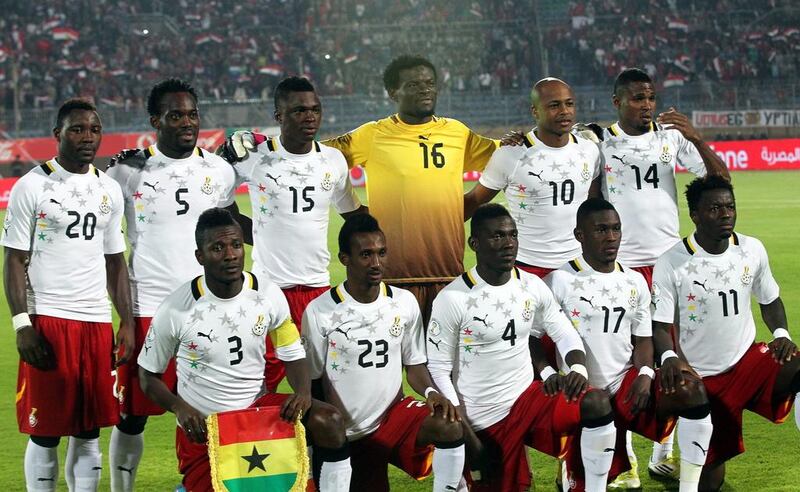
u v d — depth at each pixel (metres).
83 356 4.75
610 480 4.82
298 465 4.27
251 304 4.45
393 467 5.63
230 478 4.25
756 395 4.86
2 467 5.60
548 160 5.45
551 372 4.70
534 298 4.71
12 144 23.52
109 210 4.84
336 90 30.97
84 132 4.66
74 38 31.31
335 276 11.97
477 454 4.63
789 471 5.29
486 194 5.72
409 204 5.43
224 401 4.48
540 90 5.40
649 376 4.68
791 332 8.44
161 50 31.75
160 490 5.23
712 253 4.92
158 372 4.52
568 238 5.51
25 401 4.71
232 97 30.42
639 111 5.56
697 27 33.03
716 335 4.93
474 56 32.28
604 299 4.85
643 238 5.63
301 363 4.53
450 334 4.65
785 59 31.19
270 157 5.25
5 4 31.97
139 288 5.10
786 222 15.77
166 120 5.04
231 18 33.84
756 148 26.38
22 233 4.63
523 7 33.72
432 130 5.50
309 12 33.56
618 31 33.00
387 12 33.53
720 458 4.90
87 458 4.89
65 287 4.71
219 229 4.33
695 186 4.89
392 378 4.62
